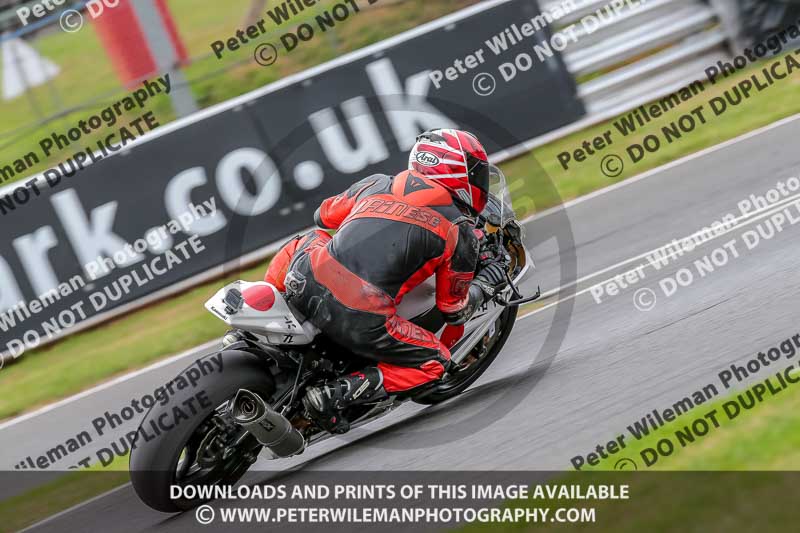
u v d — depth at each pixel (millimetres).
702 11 35719
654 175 29328
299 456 16141
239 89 37250
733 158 28547
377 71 30875
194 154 28797
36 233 27094
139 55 31047
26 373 25984
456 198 14969
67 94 40594
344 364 14953
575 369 16938
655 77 34906
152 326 26766
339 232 14531
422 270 14383
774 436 12484
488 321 17172
